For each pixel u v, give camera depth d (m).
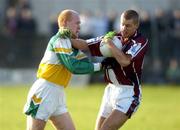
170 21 80.56
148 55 79.94
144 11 85.62
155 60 79.94
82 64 30.61
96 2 92.81
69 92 71.56
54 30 80.44
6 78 79.94
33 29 82.44
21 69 79.81
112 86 31.75
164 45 80.00
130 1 92.12
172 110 57.50
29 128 31.03
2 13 87.50
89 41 31.41
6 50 80.38
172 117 52.75
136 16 30.92
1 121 49.19
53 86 30.91
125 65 30.56
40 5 94.00
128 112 31.08
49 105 30.84
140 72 31.52
